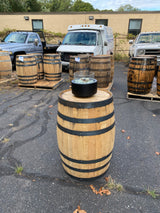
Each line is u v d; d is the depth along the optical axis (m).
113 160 2.79
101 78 5.55
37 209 2.00
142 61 5.03
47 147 3.10
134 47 9.09
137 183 2.35
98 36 8.73
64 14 16.67
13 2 23.83
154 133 3.58
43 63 7.25
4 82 7.41
